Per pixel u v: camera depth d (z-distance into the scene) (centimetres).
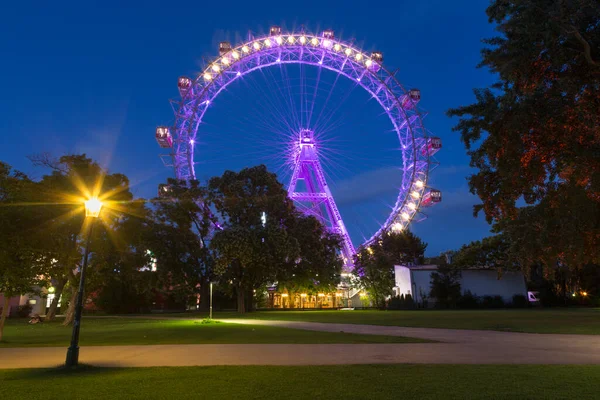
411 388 1046
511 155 1325
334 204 7150
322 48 7144
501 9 1438
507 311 5353
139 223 4728
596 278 6700
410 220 7112
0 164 2369
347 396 981
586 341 2170
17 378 1251
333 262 6625
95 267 4394
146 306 7256
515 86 1396
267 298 8338
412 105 7194
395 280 7188
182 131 6719
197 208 6334
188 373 1281
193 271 6488
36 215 2623
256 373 1267
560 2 1245
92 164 4141
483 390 1020
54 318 5075
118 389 1078
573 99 1276
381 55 7175
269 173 6300
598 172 1216
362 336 2469
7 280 2359
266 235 5522
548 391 1005
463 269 6738
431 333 2691
